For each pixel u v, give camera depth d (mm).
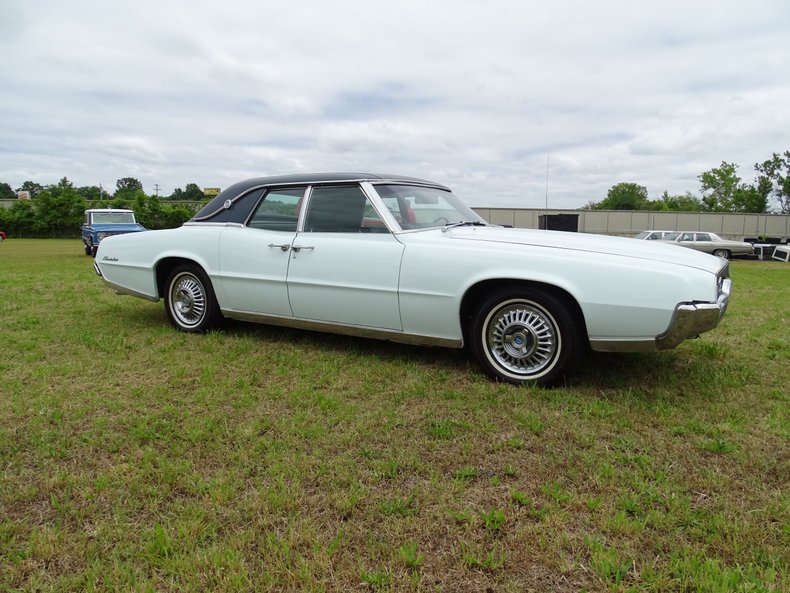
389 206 4031
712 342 4812
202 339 4688
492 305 3553
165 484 2293
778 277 13242
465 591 1712
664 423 2953
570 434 2816
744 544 1917
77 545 1922
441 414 3084
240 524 2043
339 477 2359
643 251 3367
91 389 3447
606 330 3217
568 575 1781
